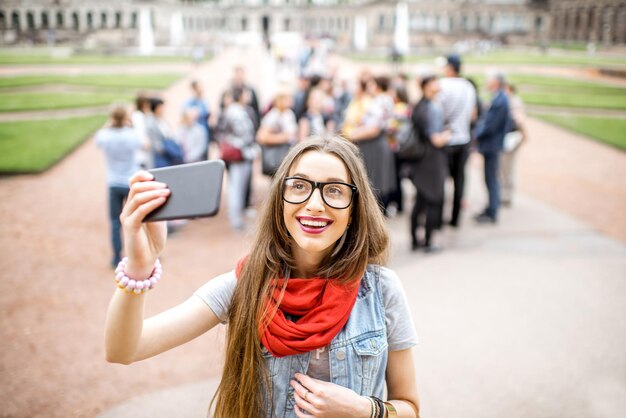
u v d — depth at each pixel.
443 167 7.81
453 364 5.02
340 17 121.94
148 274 1.81
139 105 8.70
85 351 5.44
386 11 111.00
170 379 4.93
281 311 1.98
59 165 14.52
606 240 8.71
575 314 6.03
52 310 6.39
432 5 111.50
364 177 2.10
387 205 10.27
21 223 9.86
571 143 17.86
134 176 1.76
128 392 4.72
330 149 2.04
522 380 4.75
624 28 92.25
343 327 2.01
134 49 74.69
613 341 5.41
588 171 14.15
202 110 10.70
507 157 10.69
